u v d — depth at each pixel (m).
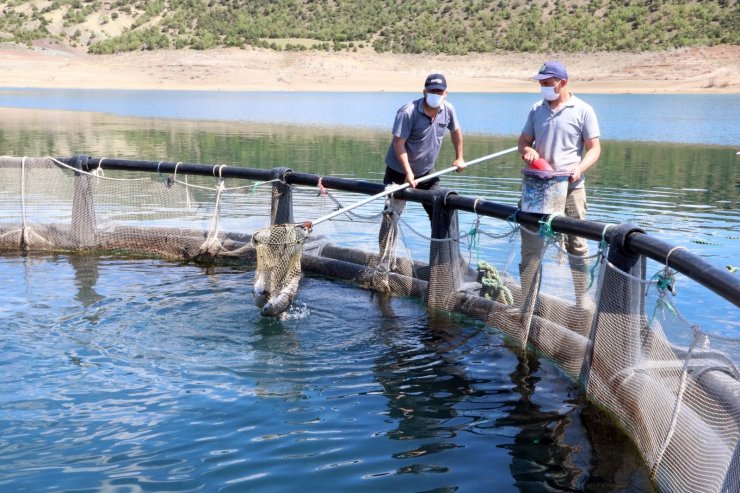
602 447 4.91
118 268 9.03
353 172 17.14
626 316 5.23
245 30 110.31
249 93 66.19
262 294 7.27
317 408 5.37
